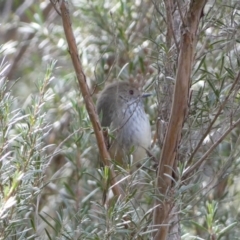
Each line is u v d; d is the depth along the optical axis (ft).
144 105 35.73
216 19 25.38
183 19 21.89
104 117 33.40
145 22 36.81
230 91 23.86
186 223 29.09
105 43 37.35
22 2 53.88
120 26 36.81
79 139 29.86
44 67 43.01
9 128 22.44
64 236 23.48
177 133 22.93
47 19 47.03
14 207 21.68
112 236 23.11
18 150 22.70
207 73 26.09
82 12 38.78
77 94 33.91
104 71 36.91
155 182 23.44
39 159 23.43
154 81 27.43
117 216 22.54
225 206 34.27
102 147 25.53
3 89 23.20
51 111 38.78
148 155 32.60
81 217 24.98
